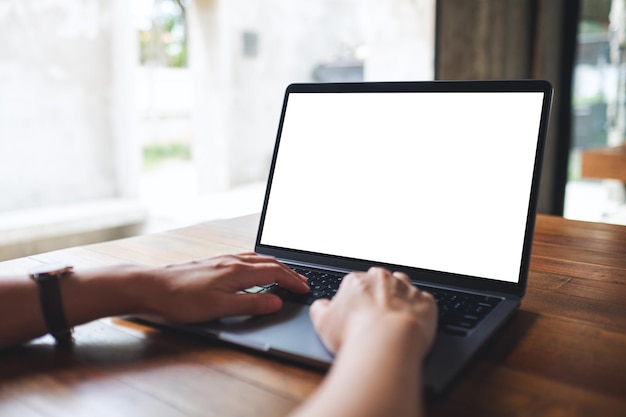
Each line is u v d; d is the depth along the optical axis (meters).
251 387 0.49
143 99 5.50
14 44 3.71
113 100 4.29
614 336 0.60
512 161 0.71
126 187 4.43
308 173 0.86
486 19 3.02
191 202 4.95
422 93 0.79
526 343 0.58
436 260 0.73
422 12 3.84
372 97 0.82
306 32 6.45
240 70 5.77
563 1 3.11
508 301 0.66
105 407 0.46
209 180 5.48
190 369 0.53
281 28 6.14
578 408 0.45
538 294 0.75
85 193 4.22
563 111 3.21
